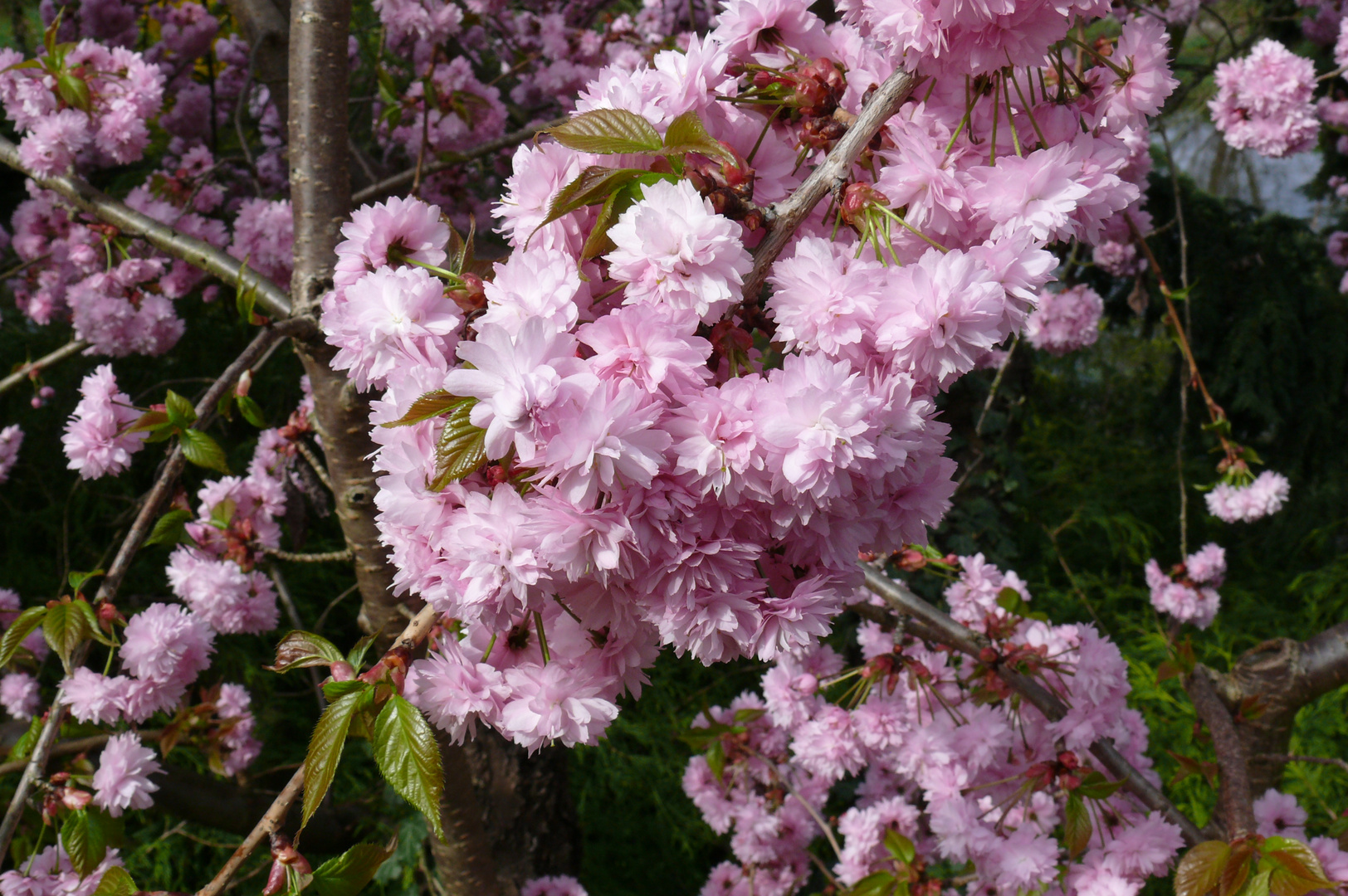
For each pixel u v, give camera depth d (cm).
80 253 128
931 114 55
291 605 108
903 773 99
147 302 126
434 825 50
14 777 117
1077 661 87
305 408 100
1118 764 81
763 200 53
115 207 98
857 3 54
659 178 50
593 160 52
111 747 79
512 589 48
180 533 74
